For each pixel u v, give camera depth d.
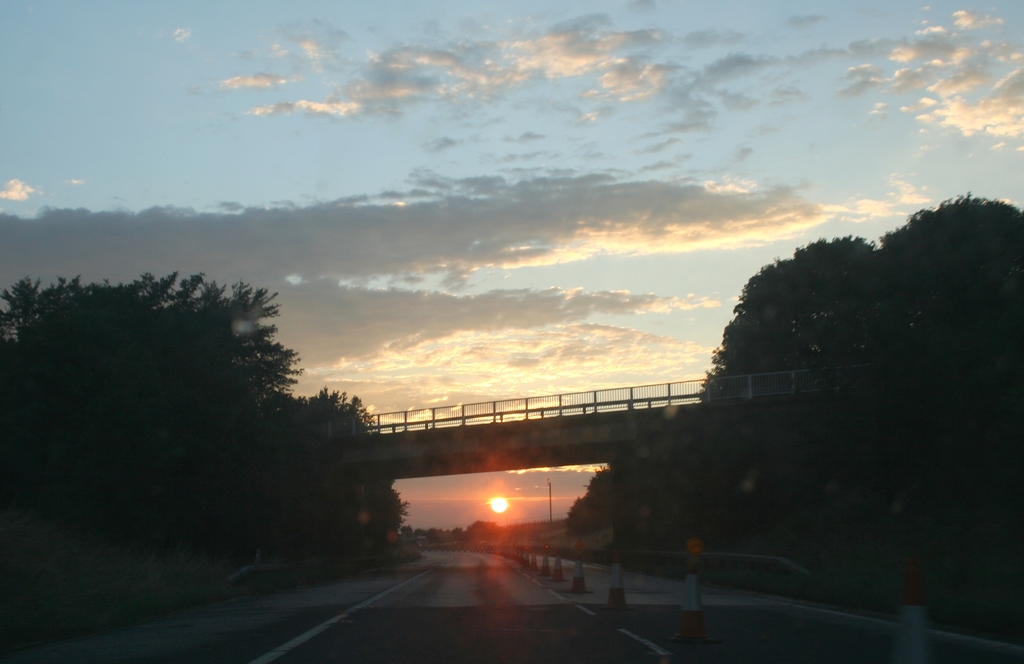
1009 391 25.98
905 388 29.56
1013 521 22.94
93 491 28.34
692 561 12.73
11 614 14.68
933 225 39.25
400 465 54.66
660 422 44.59
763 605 19.05
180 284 48.56
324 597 23.73
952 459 28.67
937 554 22.80
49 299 39.09
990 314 30.97
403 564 67.00
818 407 33.38
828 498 34.16
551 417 47.94
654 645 12.12
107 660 11.17
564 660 10.74
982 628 13.77
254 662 10.74
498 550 98.88
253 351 55.50
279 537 41.84
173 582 22.72
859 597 18.09
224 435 33.41
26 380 30.58
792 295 53.59
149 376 30.66
